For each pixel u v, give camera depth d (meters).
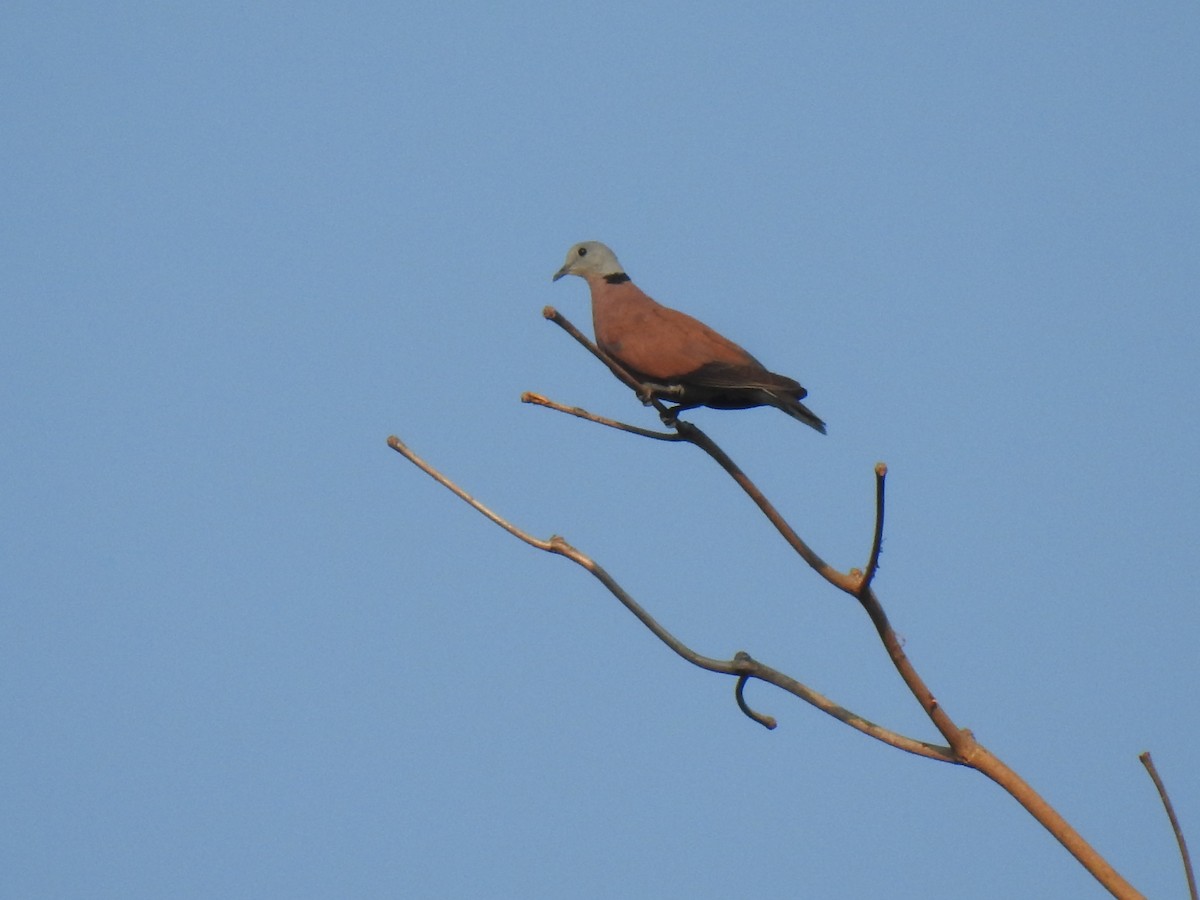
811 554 9.96
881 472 8.98
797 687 10.02
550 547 10.61
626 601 10.37
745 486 10.45
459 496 10.72
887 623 9.68
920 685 9.55
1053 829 9.10
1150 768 8.85
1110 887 8.82
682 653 10.19
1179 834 8.75
